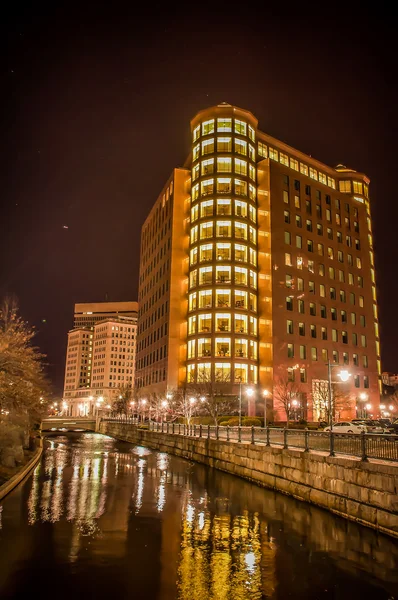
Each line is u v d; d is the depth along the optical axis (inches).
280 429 968.3
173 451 1872.5
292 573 472.4
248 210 2839.6
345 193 3607.3
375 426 1782.7
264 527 644.1
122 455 1835.6
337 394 2635.3
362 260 3390.7
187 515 723.4
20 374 1144.2
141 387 3671.3
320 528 630.5
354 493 651.5
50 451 2044.8
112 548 547.2
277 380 2659.9
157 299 3405.5
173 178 3216.0
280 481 900.0
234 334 2632.9
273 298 2797.7
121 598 404.8
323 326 2989.7
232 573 470.9
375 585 443.2
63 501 837.2
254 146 3019.2
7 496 880.9
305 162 3437.5
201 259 2792.8
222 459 1293.1
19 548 542.3
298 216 3061.0
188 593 418.9
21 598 403.2
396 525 558.9
